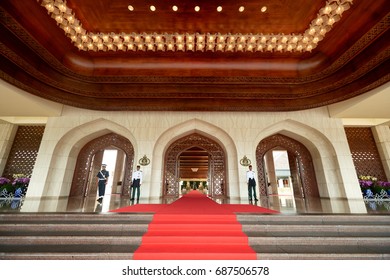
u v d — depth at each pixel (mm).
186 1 5305
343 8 4582
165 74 7203
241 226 3225
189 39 5984
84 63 7004
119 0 5289
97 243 2803
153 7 5426
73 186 9273
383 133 9805
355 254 2492
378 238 2889
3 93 6746
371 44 5504
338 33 5586
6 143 9523
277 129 9414
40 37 5473
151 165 8656
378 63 5727
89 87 7574
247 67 7148
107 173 7176
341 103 8234
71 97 7676
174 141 10008
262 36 5930
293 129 9359
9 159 9562
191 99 8453
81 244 2795
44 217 3547
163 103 8406
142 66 7168
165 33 5898
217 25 5949
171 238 2820
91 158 10047
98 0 5230
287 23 5836
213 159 9836
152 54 6895
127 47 6426
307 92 7504
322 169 9102
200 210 4270
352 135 10203
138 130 9016
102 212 3879
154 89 7770
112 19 5750
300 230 3219
